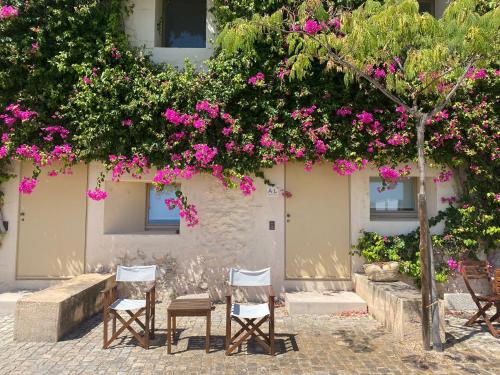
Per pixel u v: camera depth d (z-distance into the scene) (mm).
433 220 7328
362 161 7113
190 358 4742
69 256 7352
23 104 6988
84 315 6012
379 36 4699
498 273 5961
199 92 6984
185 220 7367
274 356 4824
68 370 4379
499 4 5375
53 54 7062
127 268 5492
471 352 4965
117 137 7070
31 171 7387
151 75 7078
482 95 7035
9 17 6746
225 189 7383
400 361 4688
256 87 7039
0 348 4969
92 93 6891
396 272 6586
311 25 5297
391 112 7113
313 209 7477
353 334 5582
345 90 7055
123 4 7648
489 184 7176
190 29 8258
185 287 7293
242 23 4930
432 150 7051
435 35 4746
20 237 7336
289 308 6555
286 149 7078
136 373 4328
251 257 7352
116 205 7680
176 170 6957
